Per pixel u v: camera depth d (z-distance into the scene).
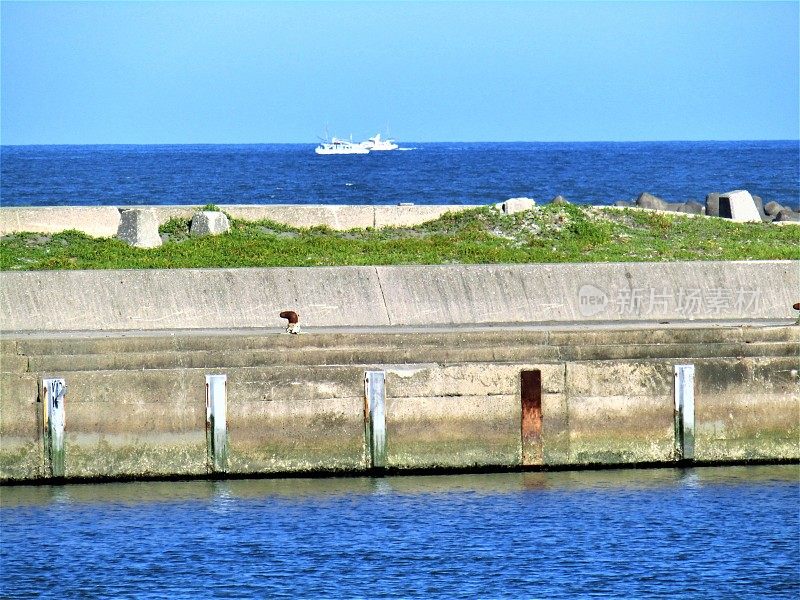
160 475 91.50
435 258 119.88
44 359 90.75
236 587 76.94
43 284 101.19
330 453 92.69
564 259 120.69
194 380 91.50
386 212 141.38
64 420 90.50
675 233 136.38
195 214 133.38
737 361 96.31
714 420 96.31
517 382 93.81
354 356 93.12
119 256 120.00
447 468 93.62
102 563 80.19
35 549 82.12
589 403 94.62
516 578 78.50
